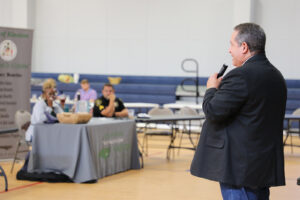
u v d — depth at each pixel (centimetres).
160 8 1212
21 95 632
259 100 219
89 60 1270
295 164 655
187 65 1192
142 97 1149
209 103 225
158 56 1217
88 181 492
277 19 1114
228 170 220
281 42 1112
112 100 636
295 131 760
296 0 1098
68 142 492
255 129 219
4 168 581
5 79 622
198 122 1057
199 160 232
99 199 421
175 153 752
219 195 448
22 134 624
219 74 240
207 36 1173
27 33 631
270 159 222
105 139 526
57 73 1259
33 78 1234
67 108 583
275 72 228
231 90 219
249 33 228
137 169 589
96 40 1263
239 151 220
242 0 1098
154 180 519
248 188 227
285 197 442
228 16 1153
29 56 634
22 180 502
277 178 226
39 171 501
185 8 1191
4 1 1290
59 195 433
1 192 444
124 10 1240
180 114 755
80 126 487
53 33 1291
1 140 623
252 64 225
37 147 506
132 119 593
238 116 223
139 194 446
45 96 545
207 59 1175
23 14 1260
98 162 513
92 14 1263
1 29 615
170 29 1205
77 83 1180
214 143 227
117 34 1248
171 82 1182
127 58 1242
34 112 533
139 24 1230
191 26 1187
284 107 232
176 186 489
